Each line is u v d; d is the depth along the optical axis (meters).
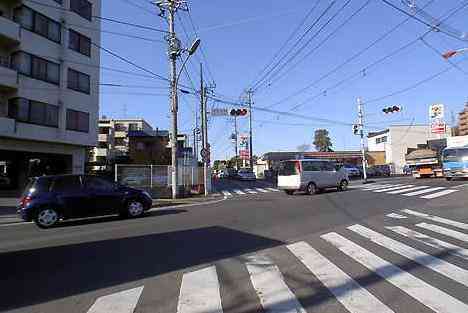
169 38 25.31
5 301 6.03
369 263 7.93
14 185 33.38
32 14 32.53
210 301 5.88
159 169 27.72
